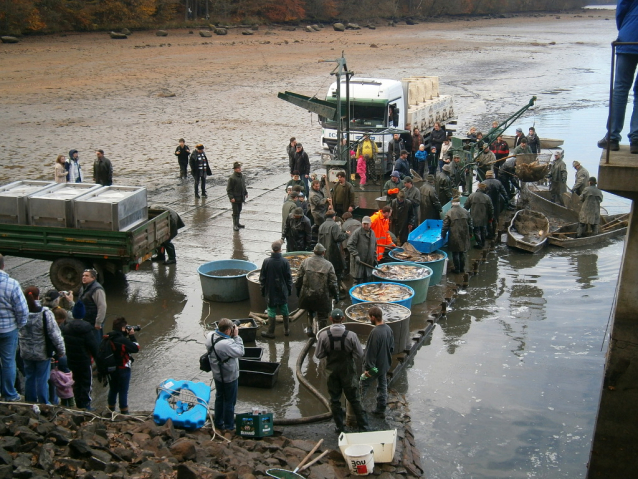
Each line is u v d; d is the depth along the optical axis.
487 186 17.61
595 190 17.58
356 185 22.00
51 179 22.39
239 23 102.62
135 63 59.28
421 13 143.75
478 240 16.89
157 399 8.47
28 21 73.75
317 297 11.04
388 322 10.45
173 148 28.70
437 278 14.38
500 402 9.77
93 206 12.26
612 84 6.12
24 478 5.92
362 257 12.69
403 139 23.75
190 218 18.56
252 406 9.24
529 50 87.44
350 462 7.60
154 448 7.20
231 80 51.22
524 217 18.62
